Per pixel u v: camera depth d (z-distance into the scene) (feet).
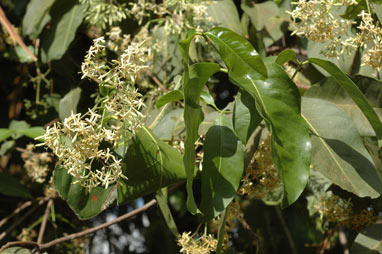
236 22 2.85
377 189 2.15
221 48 2.06
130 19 2.87
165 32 2.78
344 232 3.62
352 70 2.55
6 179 3.03
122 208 3.76
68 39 2.85
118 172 2.00
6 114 3.38
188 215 3.71
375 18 2.33
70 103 3.01
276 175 2.39
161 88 2.76
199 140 2.35
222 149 2.10
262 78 2.04
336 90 2.39
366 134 2.34
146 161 2.12
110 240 3.74
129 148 2.10
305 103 2.30
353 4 2.27
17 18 3.22
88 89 3.09
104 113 2.00
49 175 3.04
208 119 2.37
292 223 4.04
